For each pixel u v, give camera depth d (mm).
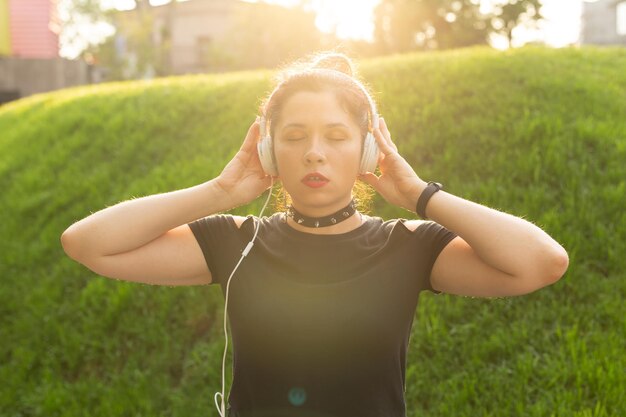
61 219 5520
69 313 4508
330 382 1485
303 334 1483
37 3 19812
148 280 1627
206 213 1603
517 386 3178
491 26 20688
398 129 5387
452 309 3711
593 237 3951
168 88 7520
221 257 1598
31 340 4406
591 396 3059
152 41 20594
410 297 1542
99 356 4172
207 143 5996
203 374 3758
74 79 16156
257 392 1516
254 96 6605
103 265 1562
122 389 3836
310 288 1496
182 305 4262
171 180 5445
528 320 3566
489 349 3441
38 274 5039
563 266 1454
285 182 1521
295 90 1505
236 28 20844
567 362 3232
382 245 1553
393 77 6207
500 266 1462
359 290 1493
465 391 3209
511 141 4883
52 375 4102
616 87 5691
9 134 7785
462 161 4855
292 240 1549
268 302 1506
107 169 6066
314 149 1466
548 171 4543
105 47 20578
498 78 5891
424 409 3309
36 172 6363
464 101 5559
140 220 1550
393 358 1510
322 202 1505
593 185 4348
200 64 24859
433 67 6281
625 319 3389
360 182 1861
